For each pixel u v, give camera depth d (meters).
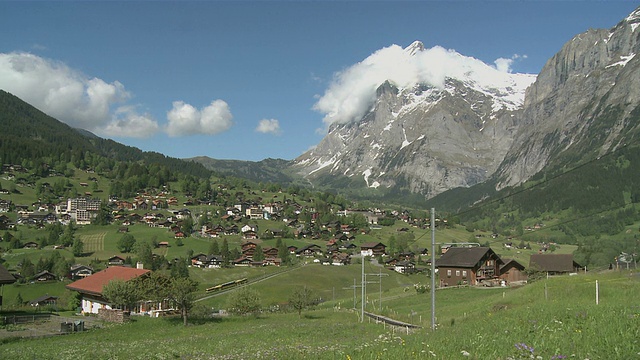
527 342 19.77
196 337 49.78
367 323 61.81
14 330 59.41
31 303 117.81
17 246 191.88
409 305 87.69
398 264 185.62
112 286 79.12
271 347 35.34
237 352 33.16
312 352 25.83
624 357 16.36
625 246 142.88
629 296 47.41
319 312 84.38
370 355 19.62
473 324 32.25
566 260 127.81
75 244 185.00
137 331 60.00
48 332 58.09
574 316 27.20
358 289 148.25
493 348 18.91
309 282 152.75
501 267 135.50
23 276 145.38
